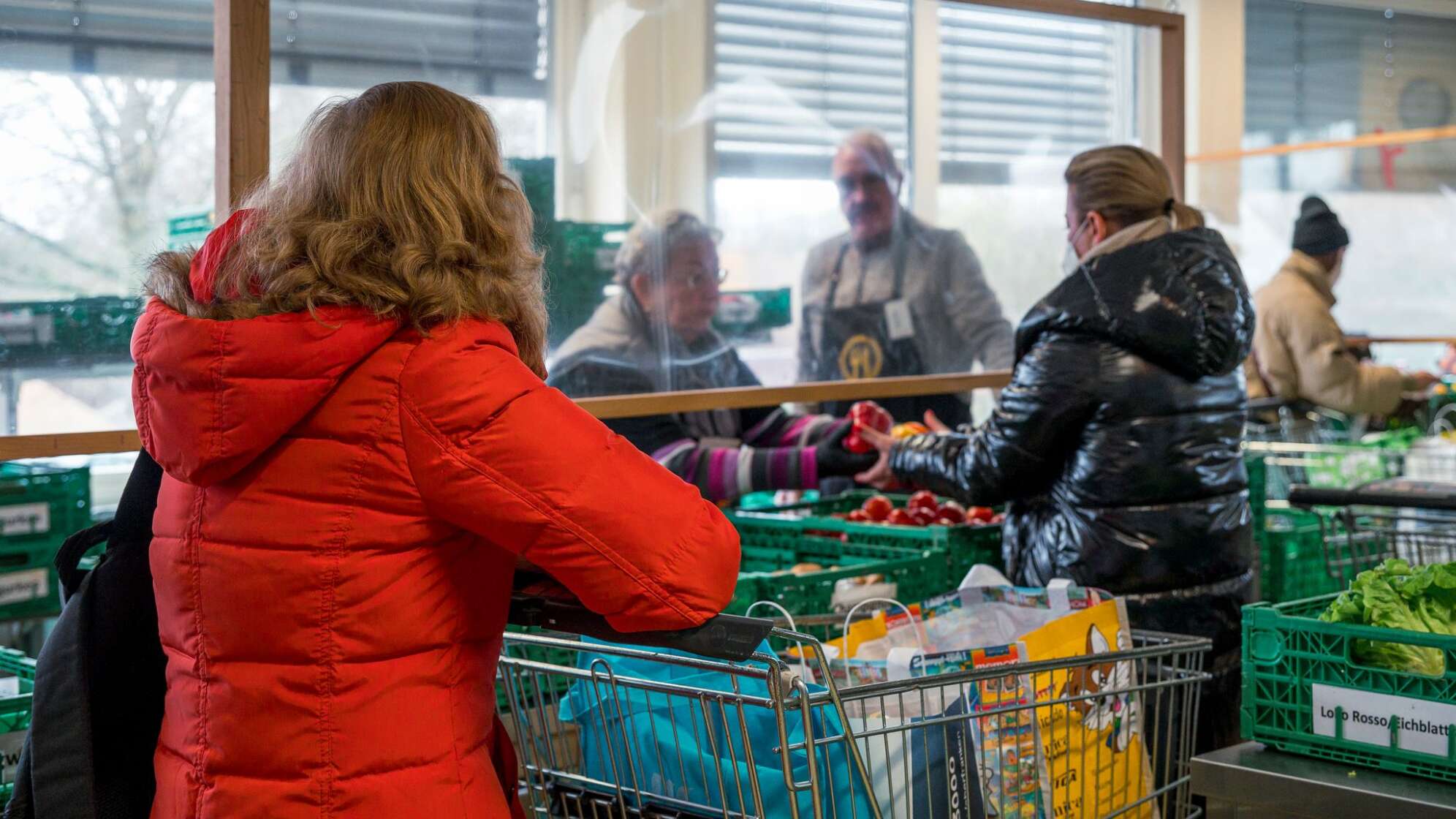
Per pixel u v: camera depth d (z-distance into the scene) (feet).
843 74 10.78
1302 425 17.39
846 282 10.75
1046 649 5.46
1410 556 8.34
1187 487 8.09
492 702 4.61
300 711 4.17
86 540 4.76
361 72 7.73
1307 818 5.09
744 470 9.86
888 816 4.92
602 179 9.12
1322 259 19.33
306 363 4.03
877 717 5.06
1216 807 5.39
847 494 11.31
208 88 7.22
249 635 4.21
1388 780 5.07
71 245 6.76
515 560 4.54
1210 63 26.76
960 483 8.58
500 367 4.23
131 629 4.75
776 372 10.28
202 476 4.15
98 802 4.60
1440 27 29.17
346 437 4.18
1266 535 11.71
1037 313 8.28
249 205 4.55
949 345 11.44
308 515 4.18
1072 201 8.61
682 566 4.13
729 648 4.09
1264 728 5.51
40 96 6.69
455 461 4.12
